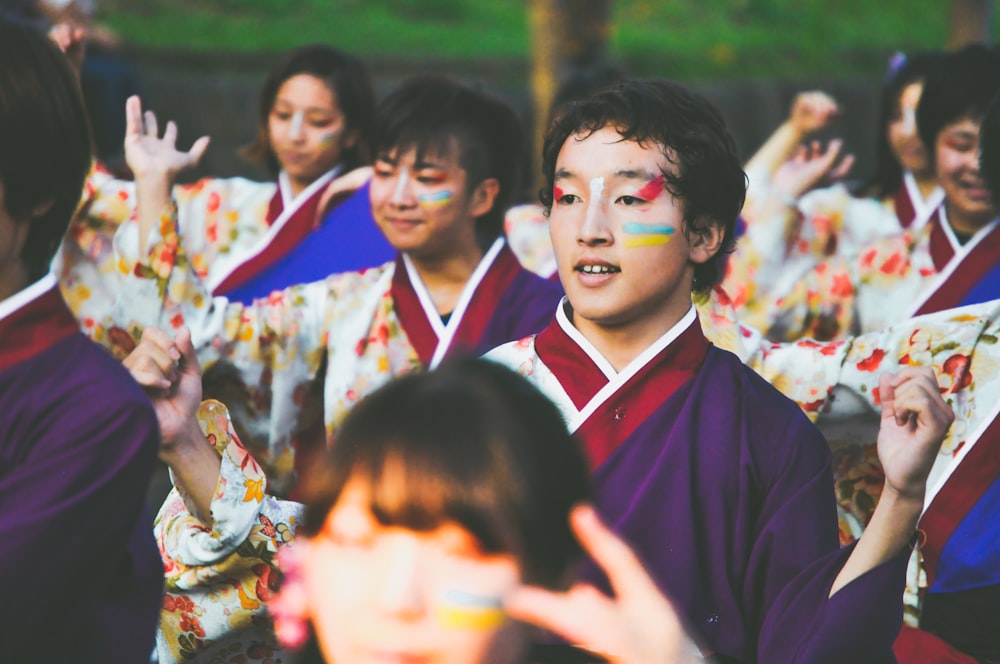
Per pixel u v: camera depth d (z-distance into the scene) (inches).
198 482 173.9
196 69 812.0
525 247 316.8
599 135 172.4
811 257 311.3
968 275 274.2
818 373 208.2
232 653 187.9
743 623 164.9
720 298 215.6
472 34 936.9
